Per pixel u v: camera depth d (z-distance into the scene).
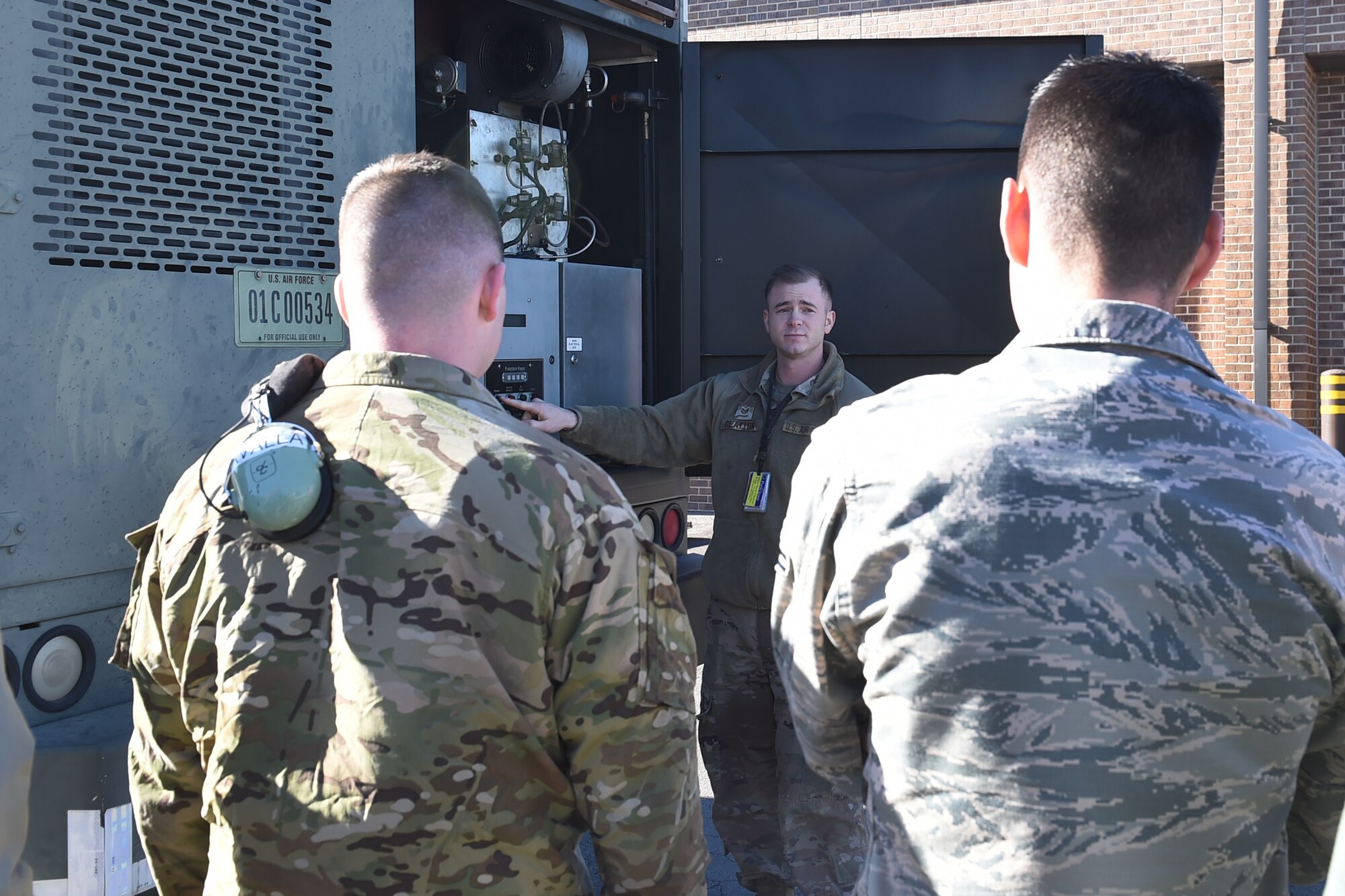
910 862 1.11
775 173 3.52
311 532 1.23
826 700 1.26
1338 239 8.73
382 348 1.38
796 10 9.47
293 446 1.23
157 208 2.09
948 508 1.10
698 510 9.38
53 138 1.91
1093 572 1.04
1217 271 8.68
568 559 1.24
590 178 3.74
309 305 2.39
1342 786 1.13
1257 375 8.37
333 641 1.20
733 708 2.91
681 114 3.50
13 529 1.85
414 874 1.18
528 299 3.09
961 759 1.06
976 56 3.51
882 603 1.13
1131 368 1.12
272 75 2.31
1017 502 1.07
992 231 3.54
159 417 2.08
